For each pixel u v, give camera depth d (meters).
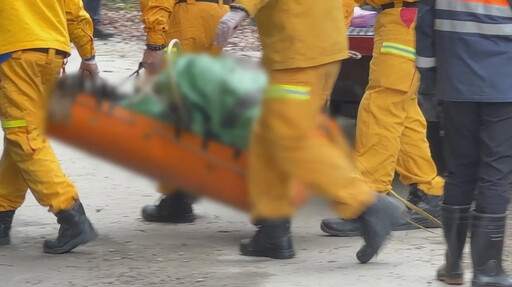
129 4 38.88
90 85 11.40
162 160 11.41
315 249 14.15
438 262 13.45
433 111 16.53
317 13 12.72
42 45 13.07
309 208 13.90
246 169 11.62
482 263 11.78
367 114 14.85
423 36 11.84
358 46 17.41
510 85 11.30
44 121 11.63
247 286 12.38
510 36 11.28
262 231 13.65
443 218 12.26
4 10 13.01
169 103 11.26
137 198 17.17
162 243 14.45
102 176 18.59
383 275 12.82
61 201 13.52
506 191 11.66
